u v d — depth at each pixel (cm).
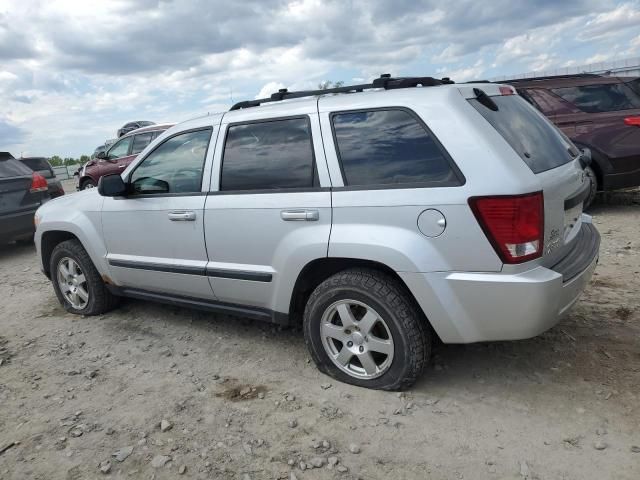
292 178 344
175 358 402
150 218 416
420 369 316
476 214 279
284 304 356
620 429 277
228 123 380
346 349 336
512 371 341
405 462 267
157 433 306
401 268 297
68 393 361
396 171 306
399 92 319
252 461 277
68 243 494
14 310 547
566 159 343
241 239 364
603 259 540
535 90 770
